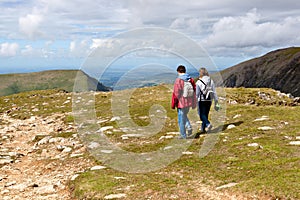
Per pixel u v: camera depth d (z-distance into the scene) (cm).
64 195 993
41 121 2567
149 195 884
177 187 927
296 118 1692
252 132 1476
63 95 4112
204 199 838
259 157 1110
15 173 1271
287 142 1268
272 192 814
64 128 2139
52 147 1656
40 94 4409
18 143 1861
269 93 3200
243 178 941
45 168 1305
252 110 2003
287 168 966
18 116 2895
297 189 810
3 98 4316
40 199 970
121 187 958
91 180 1036
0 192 1039
